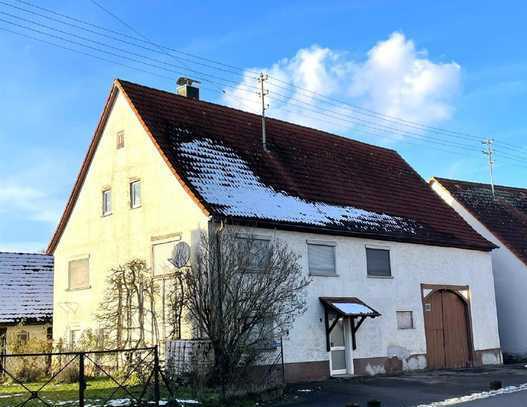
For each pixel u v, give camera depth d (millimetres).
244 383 16953
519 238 33594
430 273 26828
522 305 31172
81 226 24844
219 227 19188
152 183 22094
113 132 24031
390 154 32438
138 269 21875
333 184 26078
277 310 19344
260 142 25641
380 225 25266
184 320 19766
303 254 21953
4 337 29016
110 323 22688
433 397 16984
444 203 31047
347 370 22750
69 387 18766
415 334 25531
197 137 23328
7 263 32812
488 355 28656
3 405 15195
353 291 23406
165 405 14688
